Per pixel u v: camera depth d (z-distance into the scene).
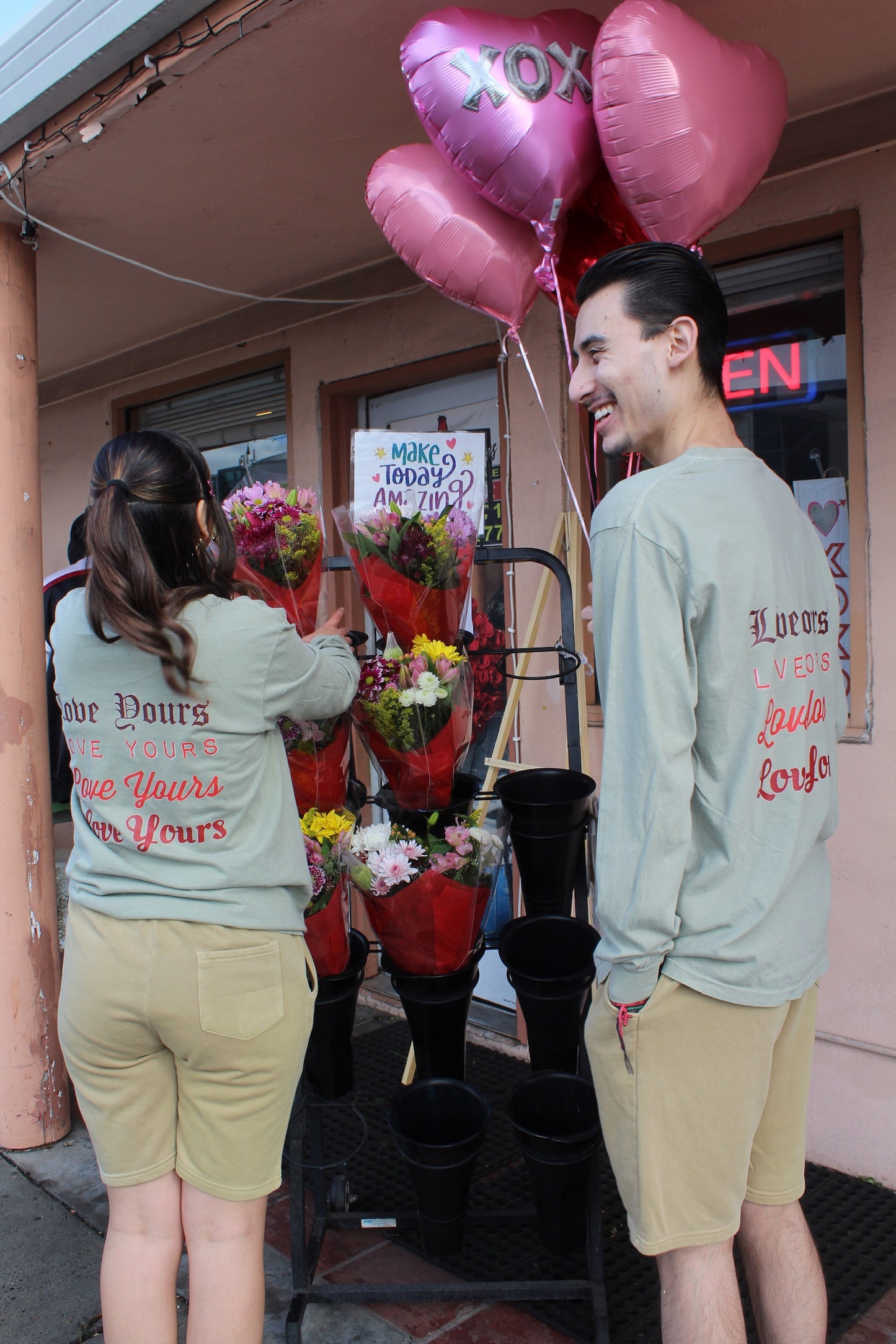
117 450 1.57
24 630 2.90
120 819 1.55
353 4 2.04
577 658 2.23
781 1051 1.53
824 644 1.51
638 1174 1.42
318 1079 2.12
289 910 1.63
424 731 1.95
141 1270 1.62
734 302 2.81
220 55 2.23
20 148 2.77
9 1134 2.91
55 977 2.97
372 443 2.09
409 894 1.95
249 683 1.54
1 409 2.87
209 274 3.68
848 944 2.57
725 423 1.55
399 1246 2.34
